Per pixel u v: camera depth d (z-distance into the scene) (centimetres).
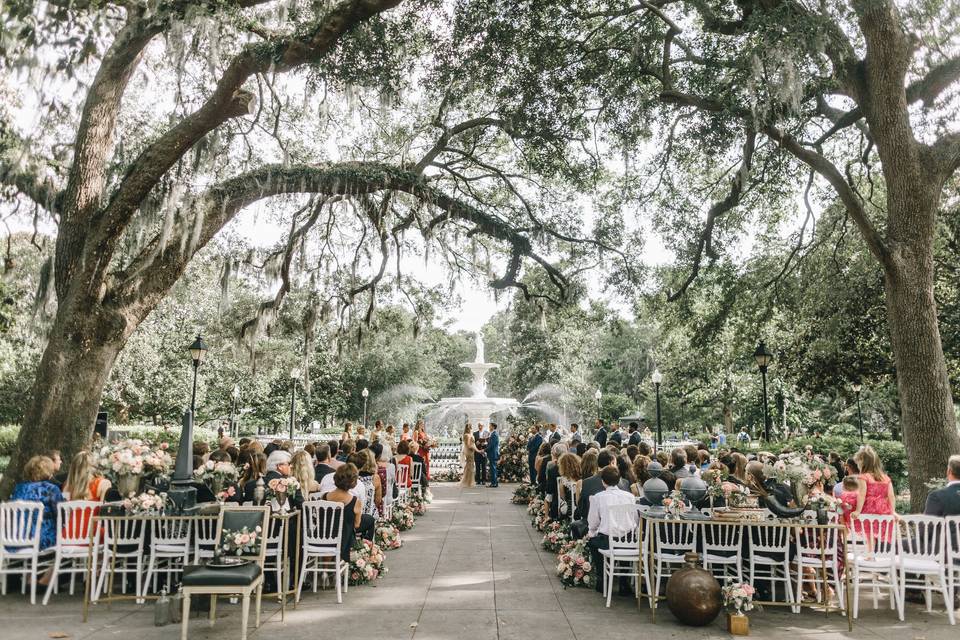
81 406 975
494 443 2025
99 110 1081
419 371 4450
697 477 784
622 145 1370
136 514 670
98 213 1052
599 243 1623
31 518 686
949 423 1025
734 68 1270
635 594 742
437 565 896
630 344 5838
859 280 1748
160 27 1079
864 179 1850
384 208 1403
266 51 1042
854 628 629
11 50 921
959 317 1711
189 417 723
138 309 1050
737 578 711
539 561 923
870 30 1116
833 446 2177
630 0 1419
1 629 588
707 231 1533
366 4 1049
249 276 1789
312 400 4081
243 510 615
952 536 685
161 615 610
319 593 745
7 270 1664
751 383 3359
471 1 1253
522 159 1789
